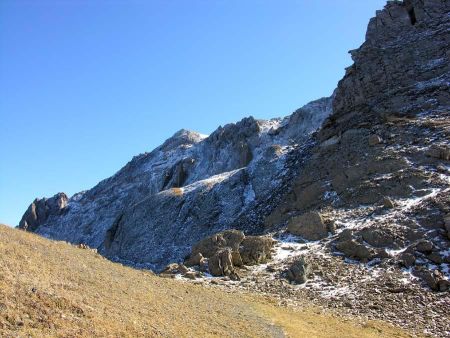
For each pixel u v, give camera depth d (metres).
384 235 35.47
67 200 170.00
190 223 84.25
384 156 49.38
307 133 102.69
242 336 18.20
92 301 16.23
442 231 33.88
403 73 68.38
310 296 30.02
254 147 116.38
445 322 24.47
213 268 35.91
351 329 23.16
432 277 29.16
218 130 137.12
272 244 40.03
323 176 55.00
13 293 13.98
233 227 69.44
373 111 62.38
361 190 45.66
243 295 29.36
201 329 17.66
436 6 78.75
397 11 81.50
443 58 67.44
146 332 14.99
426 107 58.25
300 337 20.12
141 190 140.62
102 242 117.81
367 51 75.88
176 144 170.12
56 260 20.75
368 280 30.86
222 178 97.50
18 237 22.67
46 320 13.08
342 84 74.19
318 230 40.72
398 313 26.12
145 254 84.44
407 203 40.22
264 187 77.25
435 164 45.16
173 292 23.86
